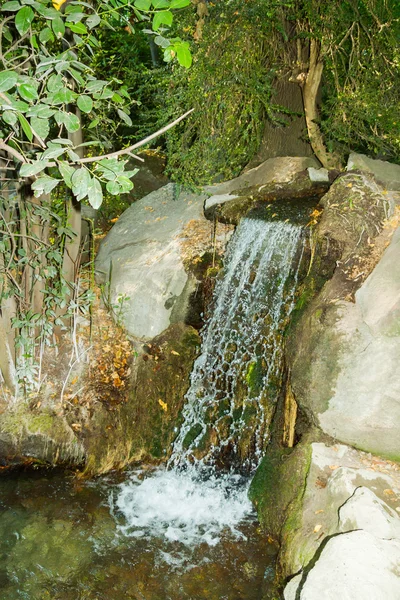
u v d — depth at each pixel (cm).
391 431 363
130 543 404
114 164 219
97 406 512
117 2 281
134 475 493
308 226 474
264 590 353
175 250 573
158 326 542
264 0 577
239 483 472
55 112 225
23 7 238
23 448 491
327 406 383
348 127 646
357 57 659
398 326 374
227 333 516
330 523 331
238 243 532
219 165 665
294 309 458
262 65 671
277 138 735
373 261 437
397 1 718
